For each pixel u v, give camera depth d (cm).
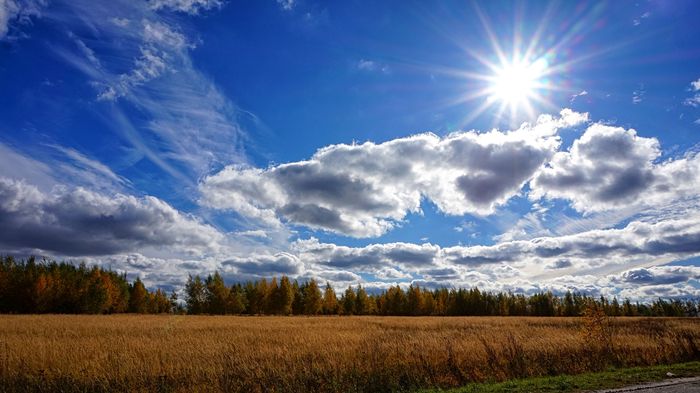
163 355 1744
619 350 1847
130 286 10612
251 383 1302
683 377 1309
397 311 11294
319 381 1312
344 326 4072
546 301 13238
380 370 1391
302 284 10844
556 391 1112
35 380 1370
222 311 9506
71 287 8388
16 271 8506
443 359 1605
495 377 1426
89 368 1480
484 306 12575
